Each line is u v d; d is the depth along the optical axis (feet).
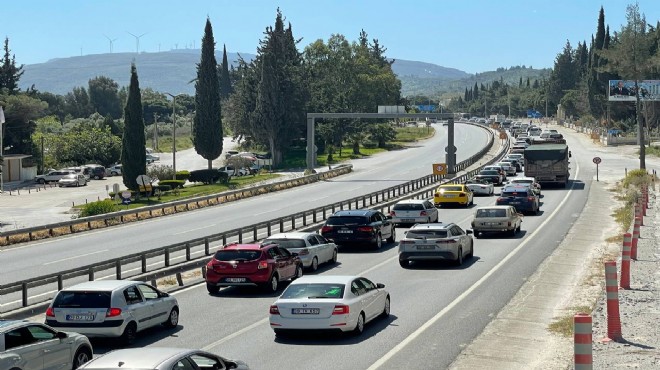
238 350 68.13
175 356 42.91
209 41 351.05
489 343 69.56
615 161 388.57
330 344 69.97
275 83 438.40
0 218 223.92
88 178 383.45
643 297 89.51
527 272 111.34
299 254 112.57
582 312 81.97
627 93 497.46
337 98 478.59
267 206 228.22
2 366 51.11
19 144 408.46
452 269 115.85
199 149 352.28
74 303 69.36
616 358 61.62
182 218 201.36
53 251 145.07
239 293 99.81
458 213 200.54
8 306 89.66
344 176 342.64
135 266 120.98
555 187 272.51
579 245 140.36
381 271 115.24
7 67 461.37
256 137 446.19
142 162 280.10
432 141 599.57
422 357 64.59
